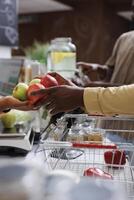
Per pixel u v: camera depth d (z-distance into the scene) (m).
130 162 0.70
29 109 0.73
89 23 6.40
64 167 0.67
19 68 1.52
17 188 0.37
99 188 0.39
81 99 0.66
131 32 1.77
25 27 7.26
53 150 0.69
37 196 0.37
